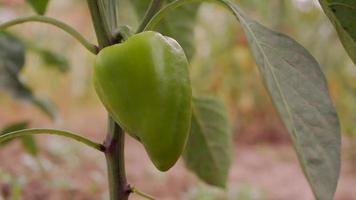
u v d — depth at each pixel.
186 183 2.04
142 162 2.34
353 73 2.95
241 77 3.04
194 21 0.85
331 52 2.90
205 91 3.01
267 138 3.05
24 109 3.17
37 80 3.48
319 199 0.46
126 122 0.49
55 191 1.58
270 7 2.72
